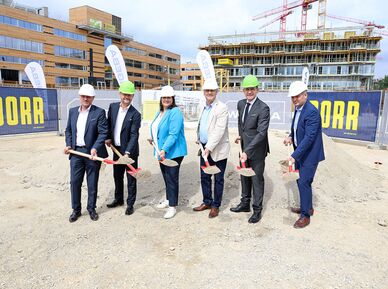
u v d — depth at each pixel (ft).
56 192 18.08
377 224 13.94
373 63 192.44
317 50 199.52
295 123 13.69
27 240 11.90
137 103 56.65
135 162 14.69
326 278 9.45
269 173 18.26
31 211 15.05
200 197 16.66
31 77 44.27
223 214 14.80
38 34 150.41
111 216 14.49
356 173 20.99
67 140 13.91
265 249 11.27
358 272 9.81
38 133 41.91
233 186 17.62
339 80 198.80
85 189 18.22
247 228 13.21
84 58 179.63
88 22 181.47
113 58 36.27
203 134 14.35
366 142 38.52
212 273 9.70
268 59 212.64
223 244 11.69
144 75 252.01
